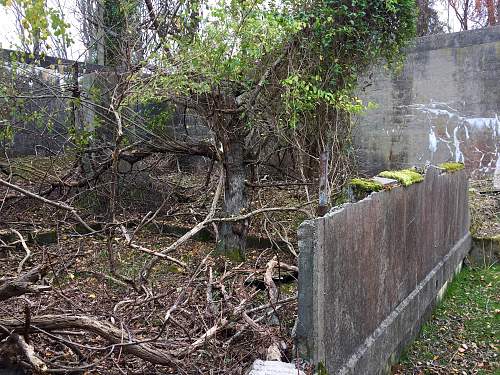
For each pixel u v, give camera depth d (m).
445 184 5.57
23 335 2.75
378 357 3.39
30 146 8.93
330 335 2.66
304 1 5.93
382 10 6.05
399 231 3.97
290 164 8.20
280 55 5.93
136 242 6.80
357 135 9.99
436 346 4.31
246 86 5.93
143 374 2.83
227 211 6.32
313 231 2.47
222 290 3.83
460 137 9.01
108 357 2.77
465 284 6.01
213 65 5.41
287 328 3.35
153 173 8.35
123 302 3.56
